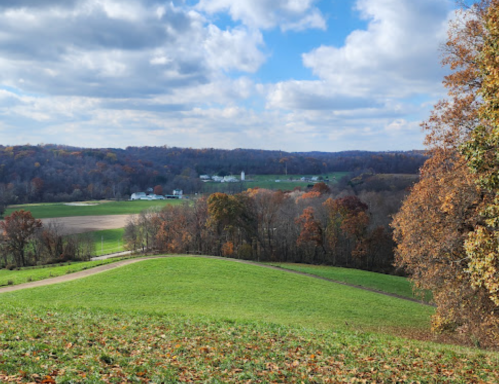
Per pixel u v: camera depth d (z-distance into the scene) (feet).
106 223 432.66
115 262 209.77
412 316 131.23
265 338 61.87
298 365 47.55
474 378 46.42
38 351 42.73
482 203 72.84
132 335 56.08
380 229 278.26
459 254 80.94
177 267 178.29
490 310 80.38
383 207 318.86
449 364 53.16
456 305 84.38
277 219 325.62
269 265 227.40
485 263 53.98
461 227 79.36
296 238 318.04
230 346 54.39
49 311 71.82
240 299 132.26
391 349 60.64
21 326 54.03
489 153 57.47
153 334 58.18
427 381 44.65
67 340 49.21
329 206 296.30
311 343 60.34
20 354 41.01
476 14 78.89
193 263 188.14
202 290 141.38
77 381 35.19
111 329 58.70
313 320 108.17
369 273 228.84
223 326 69.00
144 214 351.67
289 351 54.95
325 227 306.96
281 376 42.88
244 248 296.30
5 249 289.74
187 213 330.13
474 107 81.97
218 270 176.65
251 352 52.11
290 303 132.16
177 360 46.09
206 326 67.97
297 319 107.14
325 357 52.65
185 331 62.13
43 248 303.27
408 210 91.50
